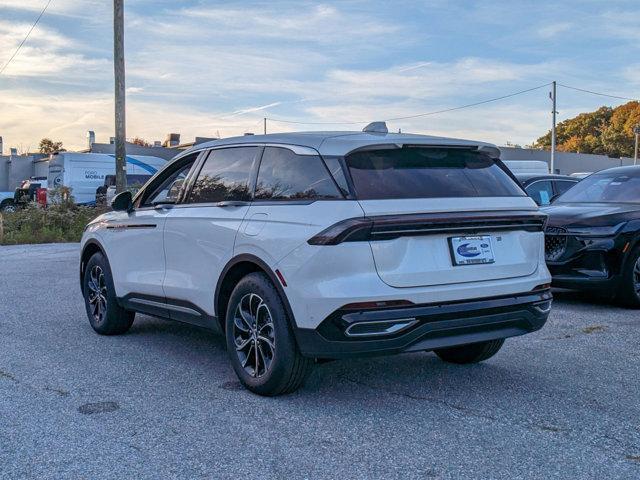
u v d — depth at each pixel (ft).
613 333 22.80
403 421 14.52
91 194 105.29
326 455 12.75
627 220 26.61
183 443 13.37
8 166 167.12
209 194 18.39
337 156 15.23
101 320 22.91
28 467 12.30
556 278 27.22
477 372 18.24
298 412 15.11
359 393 16.43
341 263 14.19
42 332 23.49
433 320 14.49
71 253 53.26
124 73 68.59
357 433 13.84
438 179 15.58
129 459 12.62
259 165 17.19
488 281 15.34
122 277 21.57
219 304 17.47
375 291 14.07
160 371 18.49
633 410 15.21
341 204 14.52
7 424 14.46
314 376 17.85
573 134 339.36
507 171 17.19
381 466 12.26
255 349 16.19
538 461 12.44
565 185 41.81
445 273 14.78
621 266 26.48
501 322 15.43
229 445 13.25
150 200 21.02
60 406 15.61
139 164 109.09
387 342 14.20
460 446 13.15
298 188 15.70
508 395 16.28
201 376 18.01
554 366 18.80
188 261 18.47
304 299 14.57
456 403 15.69
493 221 15.33
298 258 14.75
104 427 14.25
